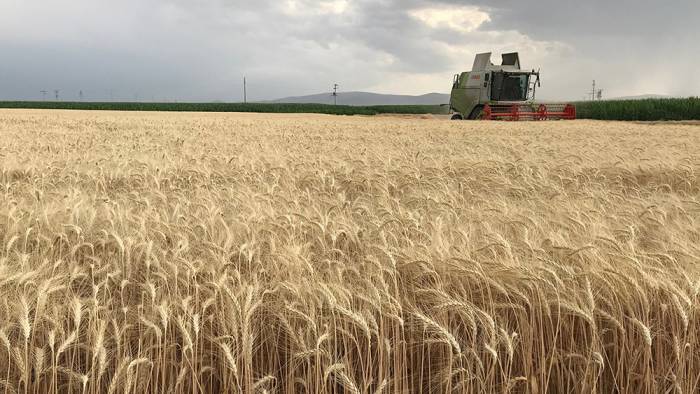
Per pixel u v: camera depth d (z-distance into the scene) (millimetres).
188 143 17469
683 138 21094
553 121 34375
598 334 3479
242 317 3023
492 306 3396
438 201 6555
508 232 5047
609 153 14477
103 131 23672
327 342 3150
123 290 3627
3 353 2988
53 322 2971
